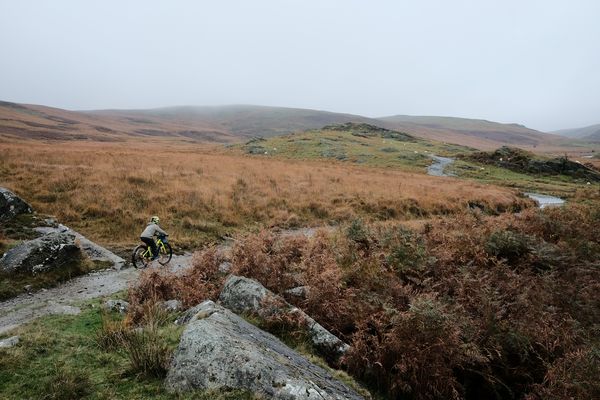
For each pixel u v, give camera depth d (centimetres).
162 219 1781
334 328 668
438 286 825
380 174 4331
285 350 515
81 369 465
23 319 776
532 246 1021
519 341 635
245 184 2664
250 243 940
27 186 1972
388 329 639
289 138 9912
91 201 1872
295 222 2011
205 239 1616
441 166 6419
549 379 582
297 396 381
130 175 2380
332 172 3878
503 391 624
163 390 414
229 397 380
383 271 845
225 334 447
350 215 2153
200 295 754
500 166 6588
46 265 1105
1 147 3362
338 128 13112
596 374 548
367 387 551
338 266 845
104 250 1335
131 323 651
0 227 1383
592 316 754
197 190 2248
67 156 3088
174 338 537
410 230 1170
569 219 1339
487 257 976
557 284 840
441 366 570
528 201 3120
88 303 849
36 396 409
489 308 682
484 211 2638
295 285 816
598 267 951
